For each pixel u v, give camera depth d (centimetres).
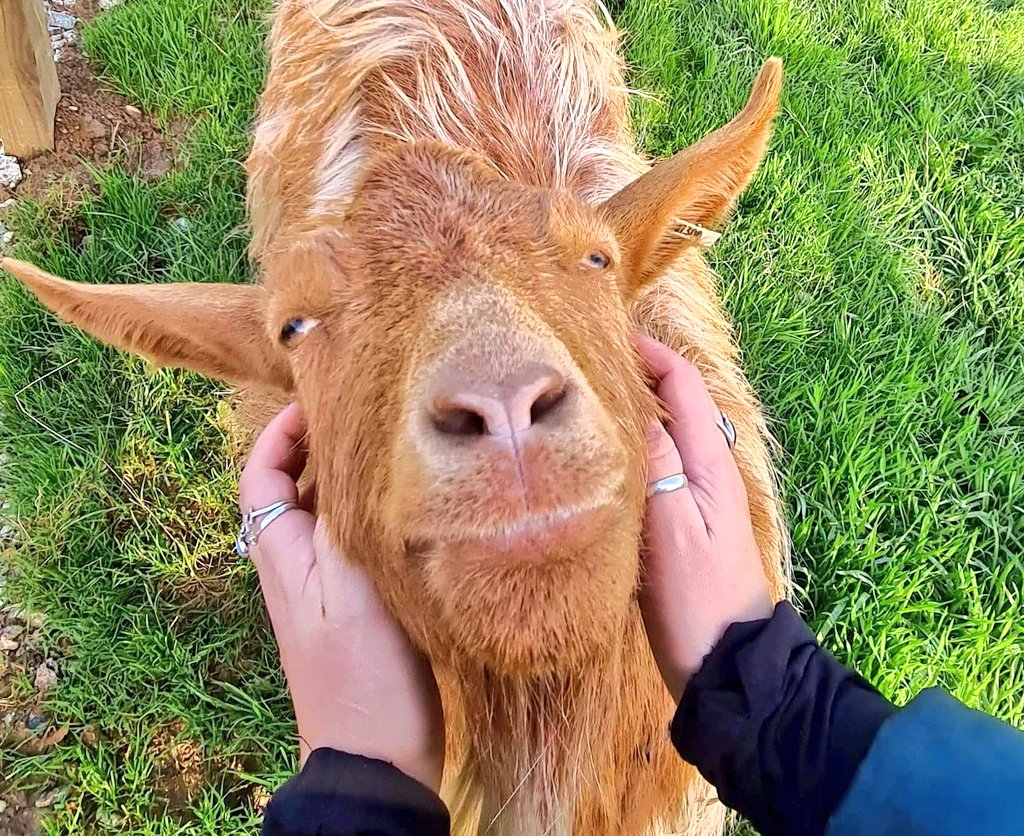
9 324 80
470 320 33
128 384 79
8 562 72
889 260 84
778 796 34
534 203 40
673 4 101
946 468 72
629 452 35
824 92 95
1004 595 66
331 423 38
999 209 87
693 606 39
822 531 70
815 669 35
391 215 39
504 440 30
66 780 65
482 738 42
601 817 48
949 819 27
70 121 91
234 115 92
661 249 49
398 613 37
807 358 79
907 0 104
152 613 70
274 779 64
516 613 31
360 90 71
